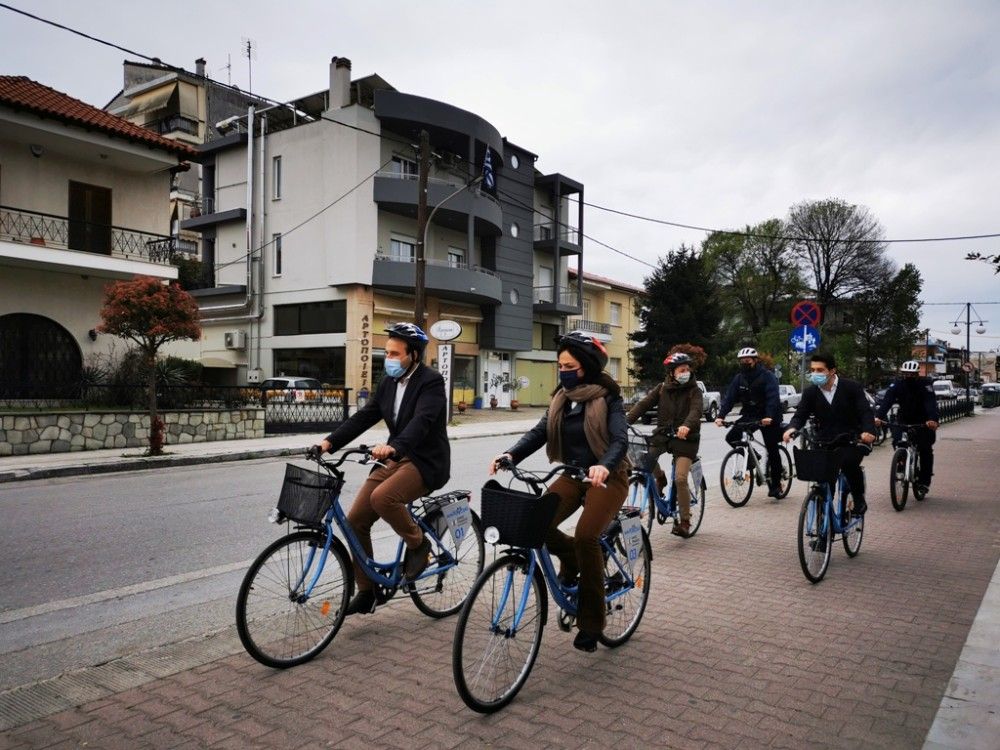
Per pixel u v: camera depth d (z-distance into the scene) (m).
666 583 5.32
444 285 27.06
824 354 6.20
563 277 38.25
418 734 3.02
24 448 12.89
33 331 17.62
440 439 4.36
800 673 3.69
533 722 3.15
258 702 3.32
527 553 3.52
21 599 5.05
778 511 8.30
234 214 28.77
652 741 2.98
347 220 26.06
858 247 46.88
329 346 26.75
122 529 7.26
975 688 3.45
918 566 5.85
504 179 32.62
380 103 25.80
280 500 3.88
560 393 3.97
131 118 40.50
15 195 17.31
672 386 6.80
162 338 13.12
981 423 26.81
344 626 4.39
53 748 2.90
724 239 50.00
